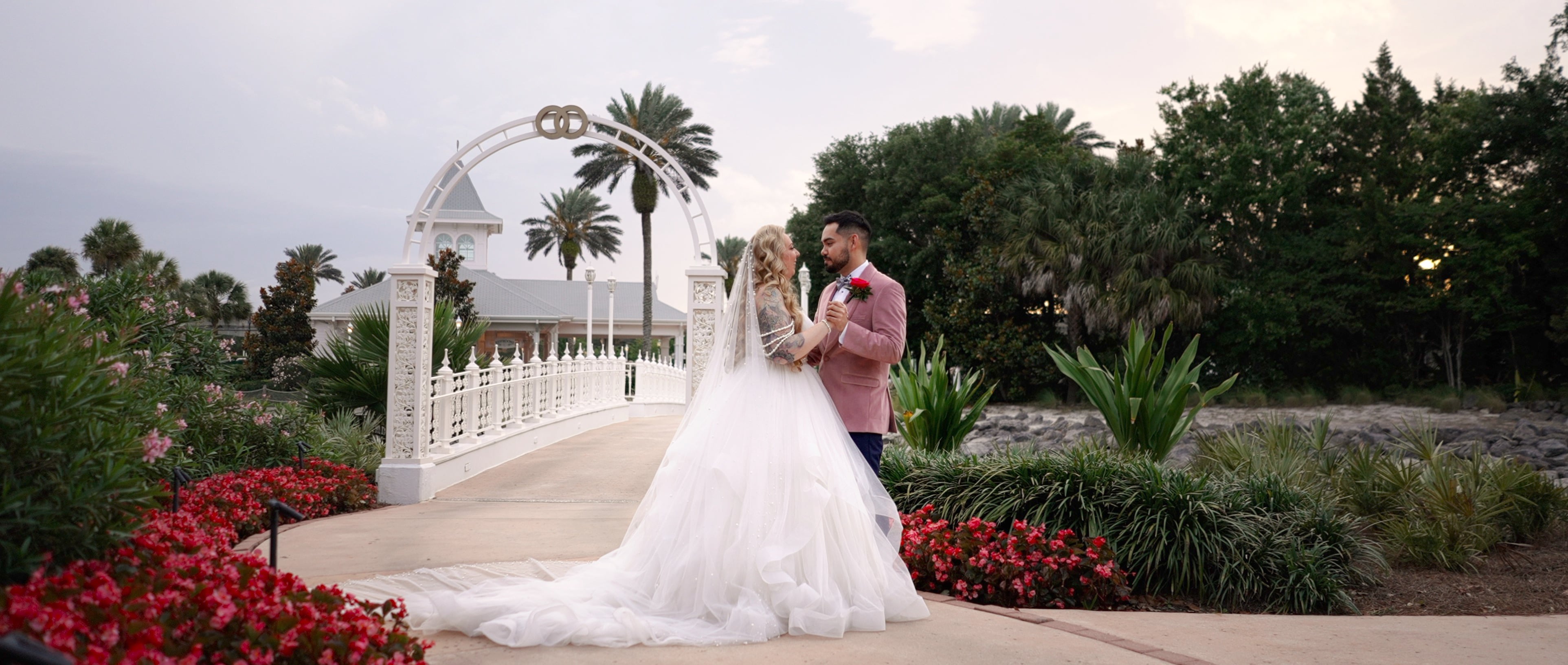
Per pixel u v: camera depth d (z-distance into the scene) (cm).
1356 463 621
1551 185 2180
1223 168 2542
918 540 439
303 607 216
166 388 659
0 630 161
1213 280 2364
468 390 892
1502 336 2416
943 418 708
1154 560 454
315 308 3888
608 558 360
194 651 182
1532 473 588
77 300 270
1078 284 2461
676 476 347
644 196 4003
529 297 4344
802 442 337
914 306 3281
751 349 358
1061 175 2641
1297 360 2572
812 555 318
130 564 228
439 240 4806
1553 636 343
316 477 679
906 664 271
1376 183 2411
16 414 208
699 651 282
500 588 327
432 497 759
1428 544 516
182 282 4053
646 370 2033
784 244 371
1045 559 429
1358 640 332
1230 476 557
